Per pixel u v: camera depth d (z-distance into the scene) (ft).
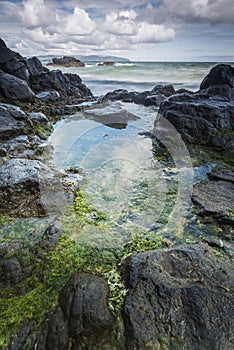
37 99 28.50
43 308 6.68
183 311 6.29
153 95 31.86
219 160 16.53
